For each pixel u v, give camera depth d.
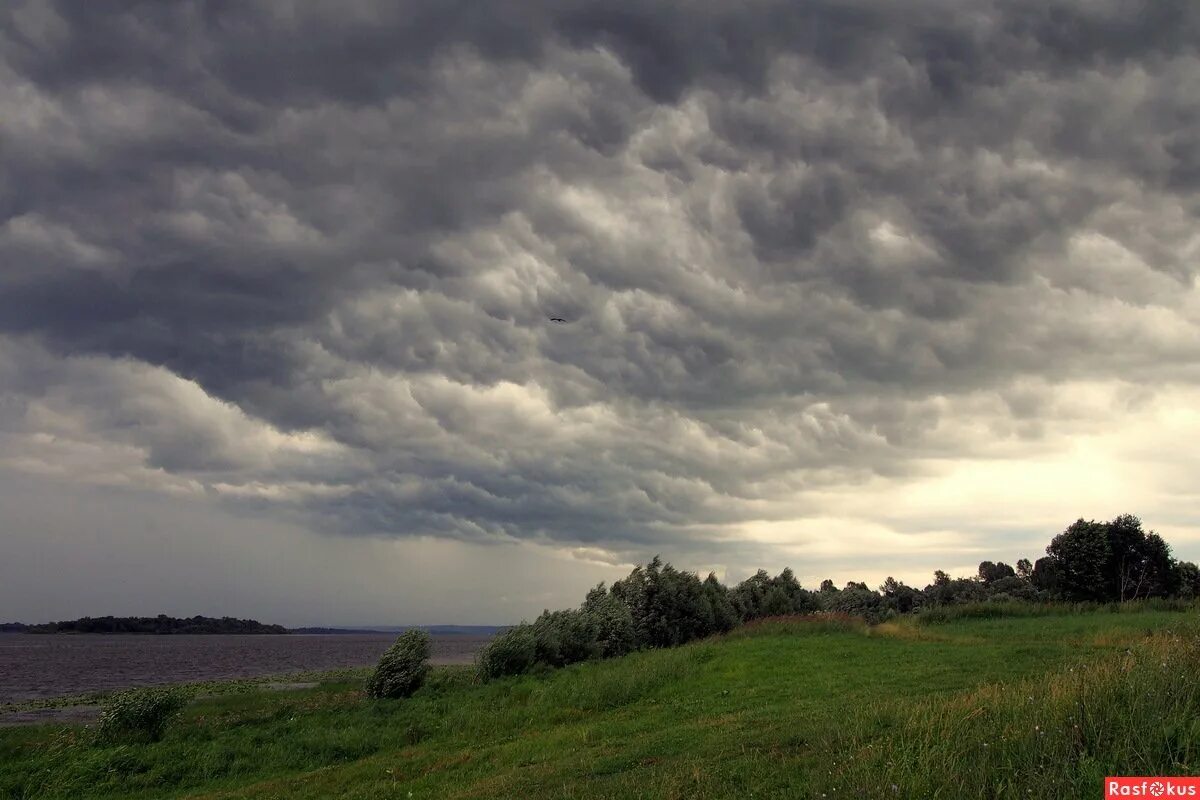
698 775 11.90
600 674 28.23
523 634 35.03
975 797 8.38
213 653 130.88
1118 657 14.10
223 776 20.88
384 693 31.16
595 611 40.47
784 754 12.84
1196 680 10.43
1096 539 59.25
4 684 59.38
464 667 43.69
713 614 45.28
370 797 16.19
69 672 75.06
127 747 22.98
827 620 41.50
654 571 44.47
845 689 20.56
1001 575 94.94
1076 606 46.53
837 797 9.15
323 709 28.67
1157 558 58.66
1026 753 9.32
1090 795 8.24
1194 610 38.69
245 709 30.97
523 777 15.08
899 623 41.41
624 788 12.18
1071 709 10.23
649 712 21.34
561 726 21.38
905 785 8.91
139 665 89.19
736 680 24.69
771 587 55.28
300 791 17.67
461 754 19.39
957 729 10.88
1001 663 23.00
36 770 21.39
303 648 165.25
